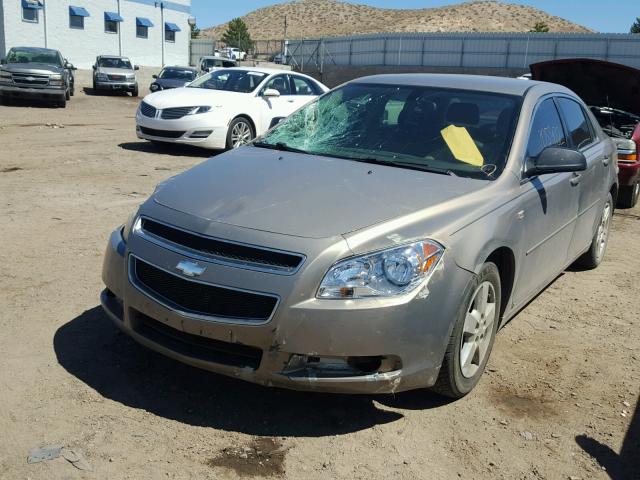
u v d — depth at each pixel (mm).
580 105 5715
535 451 3281
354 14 189375
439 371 3422
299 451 3152
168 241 3420
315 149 4457
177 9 42344
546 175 4461
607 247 7188
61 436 3152
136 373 3773
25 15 32938
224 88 12773
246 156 4312
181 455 3068
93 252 5816
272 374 3131
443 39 45688
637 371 4207
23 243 5957
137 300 3432
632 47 40844
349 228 3242
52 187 8375
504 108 4453
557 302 5398
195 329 3209
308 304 3061
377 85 4973
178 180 3936
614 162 6160
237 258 3191
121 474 2910
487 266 3611
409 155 4215
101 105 23203
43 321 4359
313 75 52812
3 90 19875
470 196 3695
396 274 3158
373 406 3588
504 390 3865
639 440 3418
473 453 3232
